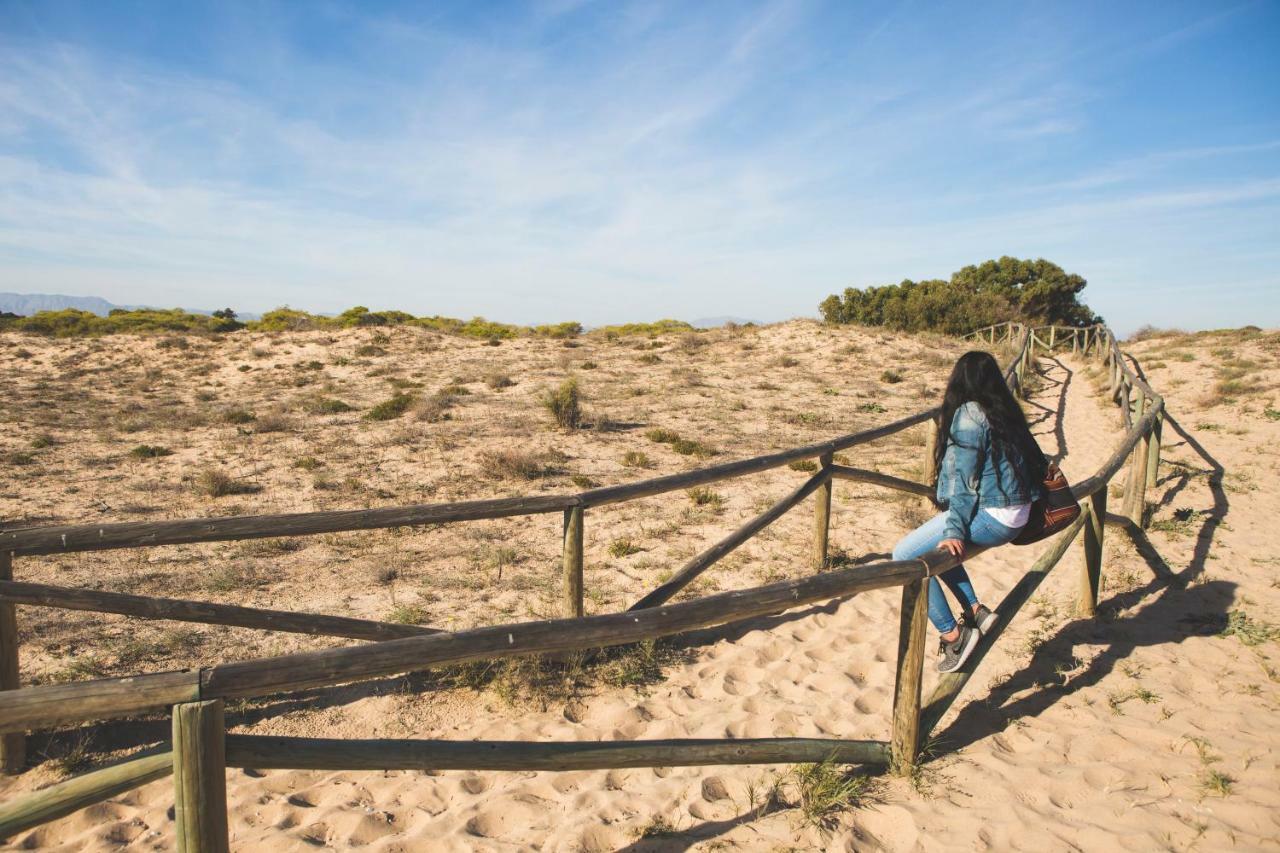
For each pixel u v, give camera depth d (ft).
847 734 13.08
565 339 102.22
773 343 89.04
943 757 11.92
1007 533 11.03
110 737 13.30
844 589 9.98
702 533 25.77
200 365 81.61
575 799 11.19
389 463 38.42
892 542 24.31
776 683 15.06
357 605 19.47
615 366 78.13
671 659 16.10
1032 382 67.92
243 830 10.60
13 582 11.94
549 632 8.23
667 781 11.64
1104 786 11.06
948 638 12.59
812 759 10.75
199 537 12.46
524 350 89.97
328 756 7.39
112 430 49.32
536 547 24.70
